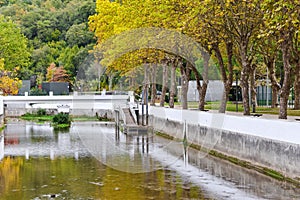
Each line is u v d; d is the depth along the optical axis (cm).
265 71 6034
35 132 5269
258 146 2581
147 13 3894
